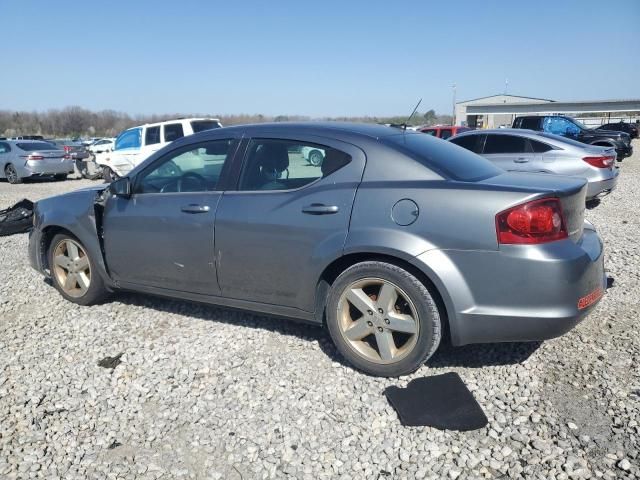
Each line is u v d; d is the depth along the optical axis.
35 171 17.34
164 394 3.28
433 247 3.06
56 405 3.19
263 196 3.65
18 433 2.94
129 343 3.98
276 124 3.88
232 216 3.71
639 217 8.52
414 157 3.32
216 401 3.18
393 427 2.88
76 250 4.73
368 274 3.27
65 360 3.76
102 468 2.65
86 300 4.71
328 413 3.02
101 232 4.49
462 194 3.05
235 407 3.12
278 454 2.71
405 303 3.25
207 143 4.02
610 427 2.78
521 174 3.62
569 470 2.49
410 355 3.23
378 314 3.29
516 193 2.97
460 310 3.05
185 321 4.35
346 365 3.54
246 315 4.41
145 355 3.77
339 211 3.33
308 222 3.42
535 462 2.56
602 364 3.41
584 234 3.45
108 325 4.33
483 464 2.57
